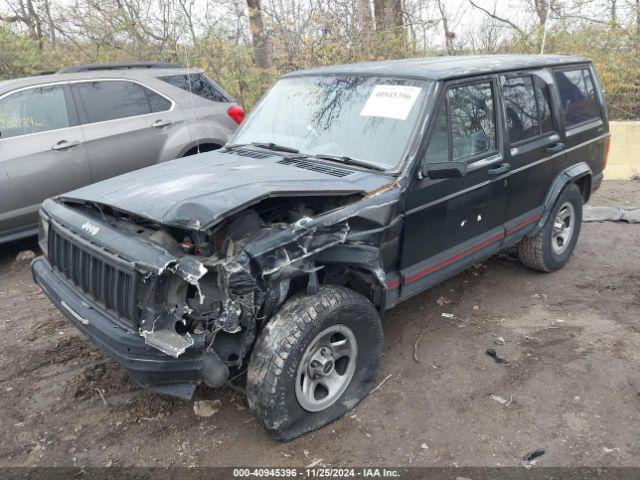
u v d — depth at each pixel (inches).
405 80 155.8
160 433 130.3
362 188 133.0
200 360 111.3
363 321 131.6
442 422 133.0
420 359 159.6
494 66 172.7
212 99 287.4
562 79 206.8
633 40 403.9
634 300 196.9
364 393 139.1
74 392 144.9
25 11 461.1
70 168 239.8
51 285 137.3
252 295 112.7
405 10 447.2
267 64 427.8
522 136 181.6
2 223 226.5
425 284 155.3
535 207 195.6
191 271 104.2
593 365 155.3
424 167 140.6
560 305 193.8
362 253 130.6
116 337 112.3
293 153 159.3
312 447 124.6
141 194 126.0
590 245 252.2
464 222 161.6
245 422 133.4
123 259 113.3
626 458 120.6
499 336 172.4
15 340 173.6
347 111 160.9
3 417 136.6
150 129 260.7
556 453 122.5
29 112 234.2
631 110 405.1
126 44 431.5
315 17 413.7
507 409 137.5
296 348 116.6
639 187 355.9
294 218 130.9
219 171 141.7
